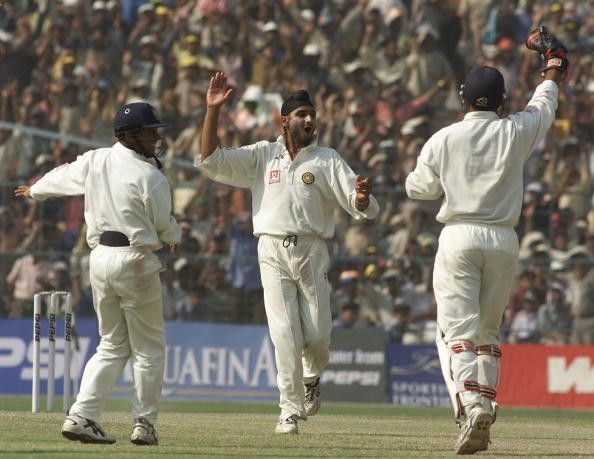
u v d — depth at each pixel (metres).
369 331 61.97
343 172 32.50
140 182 26.69
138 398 26.97
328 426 36.94
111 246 26.78
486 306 27.53
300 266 32.69
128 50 77.44
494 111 27.72
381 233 66.06
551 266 63.84
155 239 26.95
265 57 78.12
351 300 63.00
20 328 59.84
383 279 63.41
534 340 63.03
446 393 61.62
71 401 50.25
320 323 33.03
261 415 44.22
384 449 27.52
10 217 63.09
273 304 32.88
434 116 77.56
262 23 79.75
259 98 74.31
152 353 27.03
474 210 27.08
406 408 57.66
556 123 75.69
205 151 32.41
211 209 64.75
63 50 76.50
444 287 27.28
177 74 76.19
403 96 77.81
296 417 32.53
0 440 27.03
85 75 75.12
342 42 79.94
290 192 32.59
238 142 72.38
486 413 25.39
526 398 61.72
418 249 65.62
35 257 60.69
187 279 61.72
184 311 61.38
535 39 29.52
